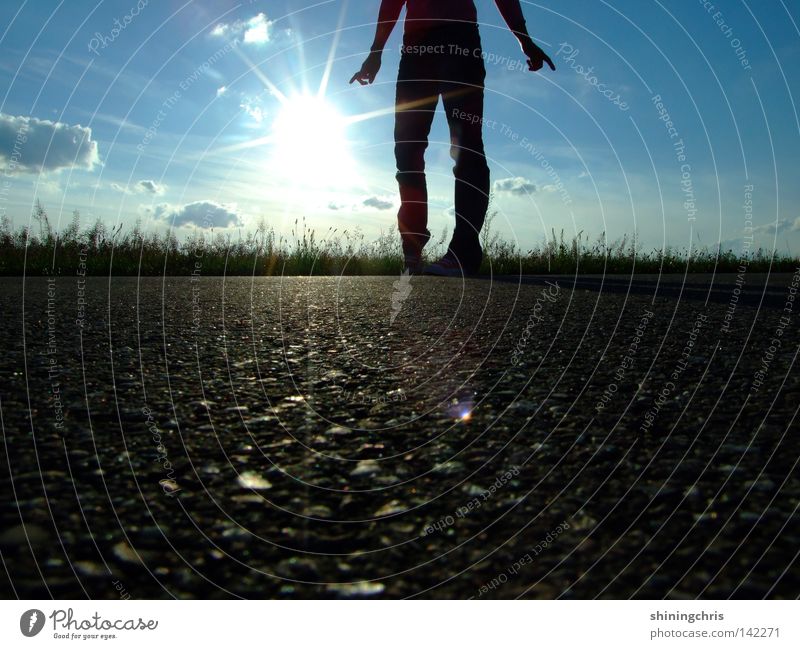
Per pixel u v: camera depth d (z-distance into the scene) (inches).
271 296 171.2
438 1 165.5
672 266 391.9
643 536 35.1
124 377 72.4
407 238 180.4
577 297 160.2
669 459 46.6
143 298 162.4
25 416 56.2
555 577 31.6
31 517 36.6
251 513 38.0
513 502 39.8
